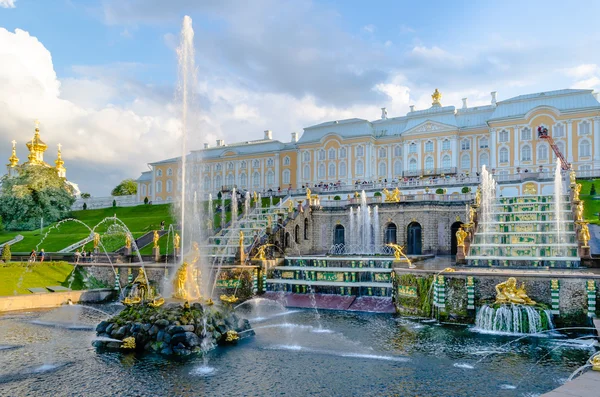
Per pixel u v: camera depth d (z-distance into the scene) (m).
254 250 42.66
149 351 21.34
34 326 28.16
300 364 19.45
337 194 74.06
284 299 35.50
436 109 91.50
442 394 15.91
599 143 73.62
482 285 26.73
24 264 42.88
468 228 38.38
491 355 20.48
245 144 114.12
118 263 44.03
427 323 27.45
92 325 28.58
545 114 77.31
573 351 20.91
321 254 53.78
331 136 96.62
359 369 18.72
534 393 15.89
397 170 92.81
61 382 17.39
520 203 45.38
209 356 20.70
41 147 100.38
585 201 54.22
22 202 81.12
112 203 104.06
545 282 25.47
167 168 117.75
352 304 33.25
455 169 85.25
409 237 50.66
